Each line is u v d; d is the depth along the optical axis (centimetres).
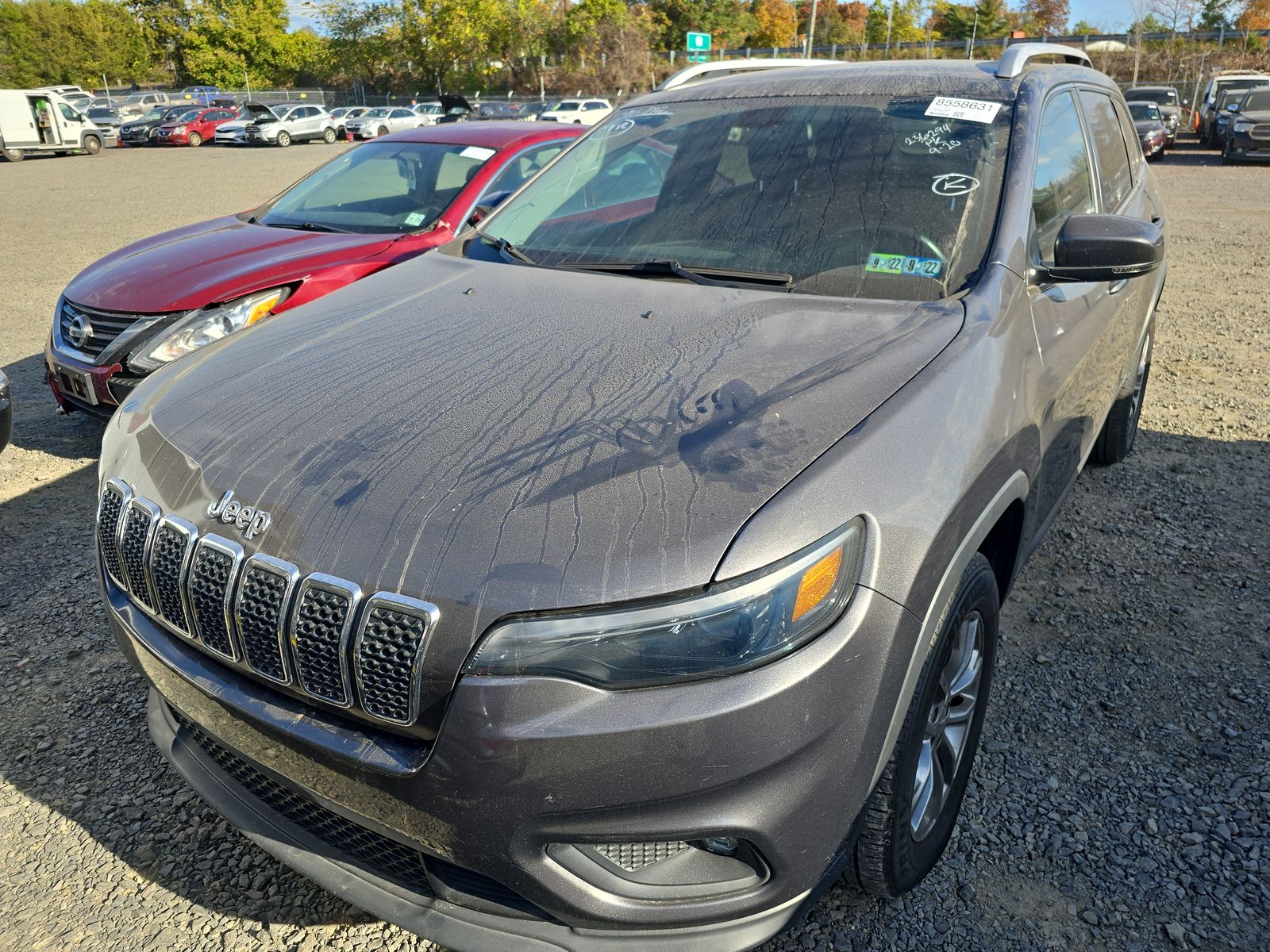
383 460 177
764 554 155
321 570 164
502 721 151
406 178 569
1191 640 316
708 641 152
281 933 214
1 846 238
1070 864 227
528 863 157
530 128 611
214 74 6294
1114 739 269
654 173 298
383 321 239
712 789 153
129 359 440
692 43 3084
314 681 166
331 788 168
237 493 180
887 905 216
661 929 163
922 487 177
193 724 194
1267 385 585
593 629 151
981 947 206
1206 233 1149
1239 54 3600
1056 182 283
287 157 2717
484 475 170
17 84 6975
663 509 160
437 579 157
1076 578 357
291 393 205
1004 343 219
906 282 238
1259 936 207
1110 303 312
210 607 177
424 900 175
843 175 271
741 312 226
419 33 5622
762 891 165
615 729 150
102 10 7350
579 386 195
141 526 193
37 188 1888
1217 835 234
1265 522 398
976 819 242
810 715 157
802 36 7812
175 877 230
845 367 196
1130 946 206
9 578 369
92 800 254
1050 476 268
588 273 265
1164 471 454
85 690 301
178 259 479
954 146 270
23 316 807
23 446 510
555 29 5431
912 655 171
